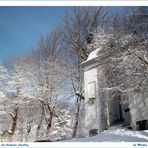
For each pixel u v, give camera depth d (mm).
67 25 24953
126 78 12945
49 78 24875
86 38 24250
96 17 22438
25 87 25062
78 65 24828
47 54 25750
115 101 17531
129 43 12172
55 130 24203
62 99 24828
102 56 14133
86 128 17750
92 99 17781
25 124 27641
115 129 14914
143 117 14070
